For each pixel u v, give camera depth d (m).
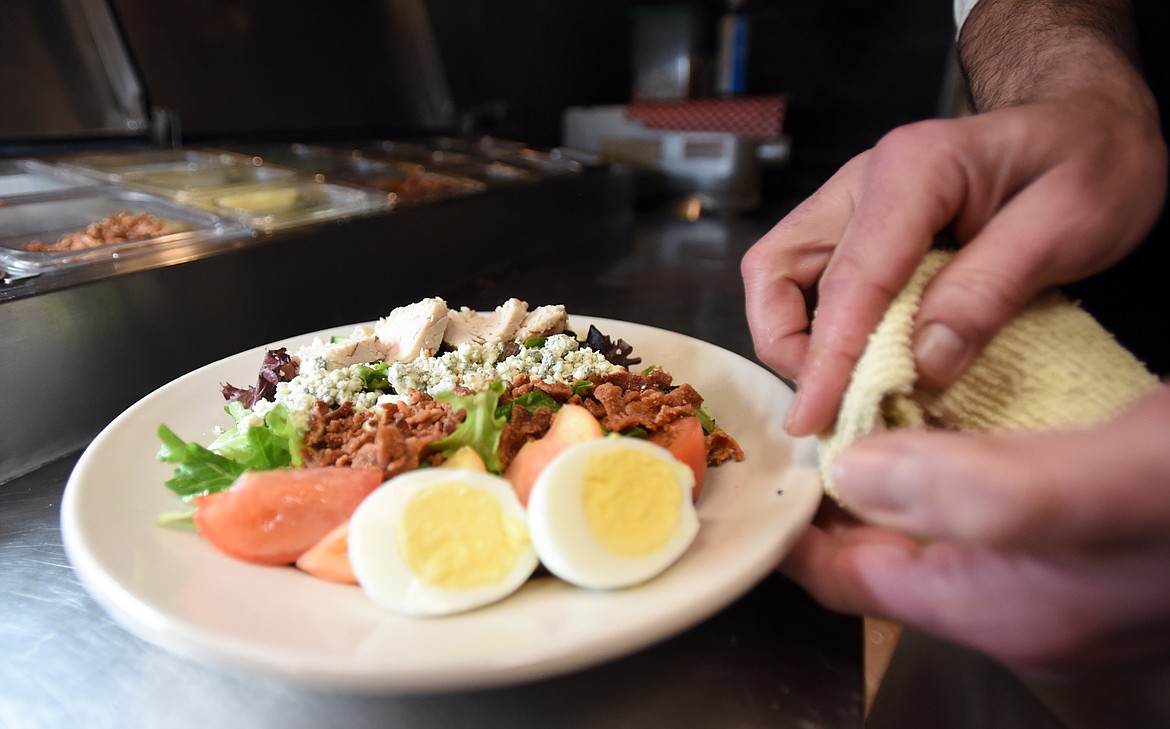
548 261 0.76
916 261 0.21
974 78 0.33
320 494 0.23
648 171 1.10
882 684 0.31
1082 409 0.20
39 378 0.35
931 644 0.31
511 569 0.21
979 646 0.19
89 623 0.23
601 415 0.28
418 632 0.19
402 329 0.34
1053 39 0.29
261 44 0.86
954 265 0.20
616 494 0.21
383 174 0.79
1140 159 0.20
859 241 0.22
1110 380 0.21
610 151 1.16
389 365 0.32
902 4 1.24
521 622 0.19
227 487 0.26
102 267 0.41
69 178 0.60
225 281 0.45
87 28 0.70
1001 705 0.29
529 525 0.21
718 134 1.04
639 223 0.97
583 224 0.90
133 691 0.21
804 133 1.37
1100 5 0.32
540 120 1.29
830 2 1.28
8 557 0.27
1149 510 0.14
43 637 0.23
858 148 1.30
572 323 0.37
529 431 0.27
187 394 0.30
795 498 0.22
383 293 0.60
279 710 0.20
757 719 0.20
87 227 0.53
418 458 0.25
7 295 0.35
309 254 0.52
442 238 0.65
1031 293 0.20
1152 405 0.15
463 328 0.35
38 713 0.20
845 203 0.26
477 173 0.84
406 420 0.27
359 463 0.25
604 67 1.43
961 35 0.37
